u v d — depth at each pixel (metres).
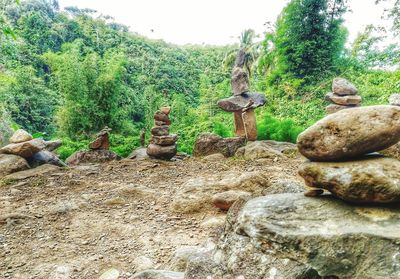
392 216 1.74
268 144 8.83
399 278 1.51
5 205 4.92
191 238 3.69
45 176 6.69
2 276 3.00
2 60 15.87
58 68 15.12
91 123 14.46
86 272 3.05
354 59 15.86
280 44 16.59
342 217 1.82
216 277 1.97
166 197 5.10
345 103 9.02
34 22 27.89
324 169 1.93
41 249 3.51
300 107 14.49
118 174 6.93
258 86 18.17
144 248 3.48
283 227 1.87
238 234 2.04
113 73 15.02
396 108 1.78
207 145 9.03
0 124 9.09
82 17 36.25
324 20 16.03
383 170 1.76
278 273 1.76
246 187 4.80
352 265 1.64
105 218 4.35
